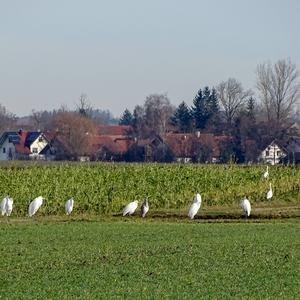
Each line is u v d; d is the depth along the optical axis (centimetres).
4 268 5256
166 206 12212
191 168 13375
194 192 12719
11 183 11481
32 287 4472
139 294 4238
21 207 11188
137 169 12925
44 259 5697
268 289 4434
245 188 13350
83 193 11700
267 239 7175
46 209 11225
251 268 5244
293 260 5669
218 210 11600
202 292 4316
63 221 9550
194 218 10275
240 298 4144
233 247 6481
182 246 6556
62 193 11588
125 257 5800
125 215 10619
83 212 11494
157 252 6128
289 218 10344
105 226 8550
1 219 9912
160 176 12738
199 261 5572
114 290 4362
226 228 8388
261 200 12962
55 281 4681
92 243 6781
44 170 12194
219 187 13062
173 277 4841
